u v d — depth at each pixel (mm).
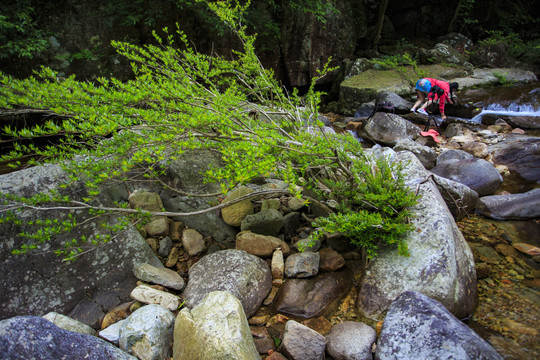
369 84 9289
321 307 2629
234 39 8547
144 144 2289
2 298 2375
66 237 2666
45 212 2668
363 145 6555
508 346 2266
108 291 2641
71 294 2543
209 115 2330
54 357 1833
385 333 2162
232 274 2646
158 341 2191
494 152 5598
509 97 8133
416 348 1987
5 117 4887
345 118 8656
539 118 7035
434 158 5281
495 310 2572
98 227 2797
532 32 13211
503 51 11102
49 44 7027
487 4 13125
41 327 1884
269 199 3504
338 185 2941
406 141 5516
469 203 3756
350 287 2822
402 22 13227
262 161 2242
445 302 2418
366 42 12141
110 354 1970
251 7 8695
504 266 3068
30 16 6910
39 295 2465
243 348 1953
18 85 2115
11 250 2500
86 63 7305
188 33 8086
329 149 2826
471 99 8398
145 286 2561
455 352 1871
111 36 7500
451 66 10289
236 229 3352
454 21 12742
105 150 2240
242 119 3104
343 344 2230
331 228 2609
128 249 2818
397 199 2686
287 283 2781
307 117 3549
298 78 10000
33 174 2773
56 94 2080
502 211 3844
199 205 3391
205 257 2908
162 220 3219
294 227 3428
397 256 2666
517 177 4828
